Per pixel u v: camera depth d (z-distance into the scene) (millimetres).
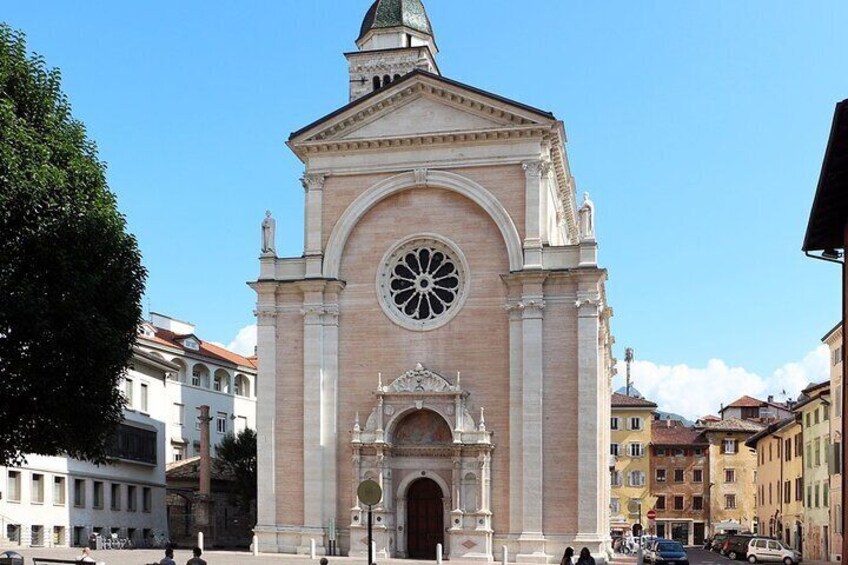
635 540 76750
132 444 66812
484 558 47188
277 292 52062
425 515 49875
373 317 51250
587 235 48906
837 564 66438
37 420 31109
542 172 50219
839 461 37031
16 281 29703
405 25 68875
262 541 50250
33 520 56156
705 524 110375
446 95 51250
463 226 50938
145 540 68500
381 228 51938
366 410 50562
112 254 32719
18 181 29109
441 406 49188
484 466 48156
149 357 69188
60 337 30266
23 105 31438
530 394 48062
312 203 52531
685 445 112000
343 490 50156
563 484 47406
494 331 49750
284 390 51406
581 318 48094
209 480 66812
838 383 66938
